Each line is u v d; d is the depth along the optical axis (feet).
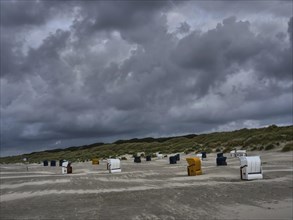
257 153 156.97
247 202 45.44
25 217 43.01
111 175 107.76
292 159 120.78
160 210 42.75
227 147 204.33
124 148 377.71
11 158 563.07
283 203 43.75
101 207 47.09
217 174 90.79
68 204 51.42
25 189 77.87
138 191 62.64
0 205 54.49
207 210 41.45
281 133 185.06
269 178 72.84
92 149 427.74
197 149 236.22
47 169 187.01
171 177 90.63
